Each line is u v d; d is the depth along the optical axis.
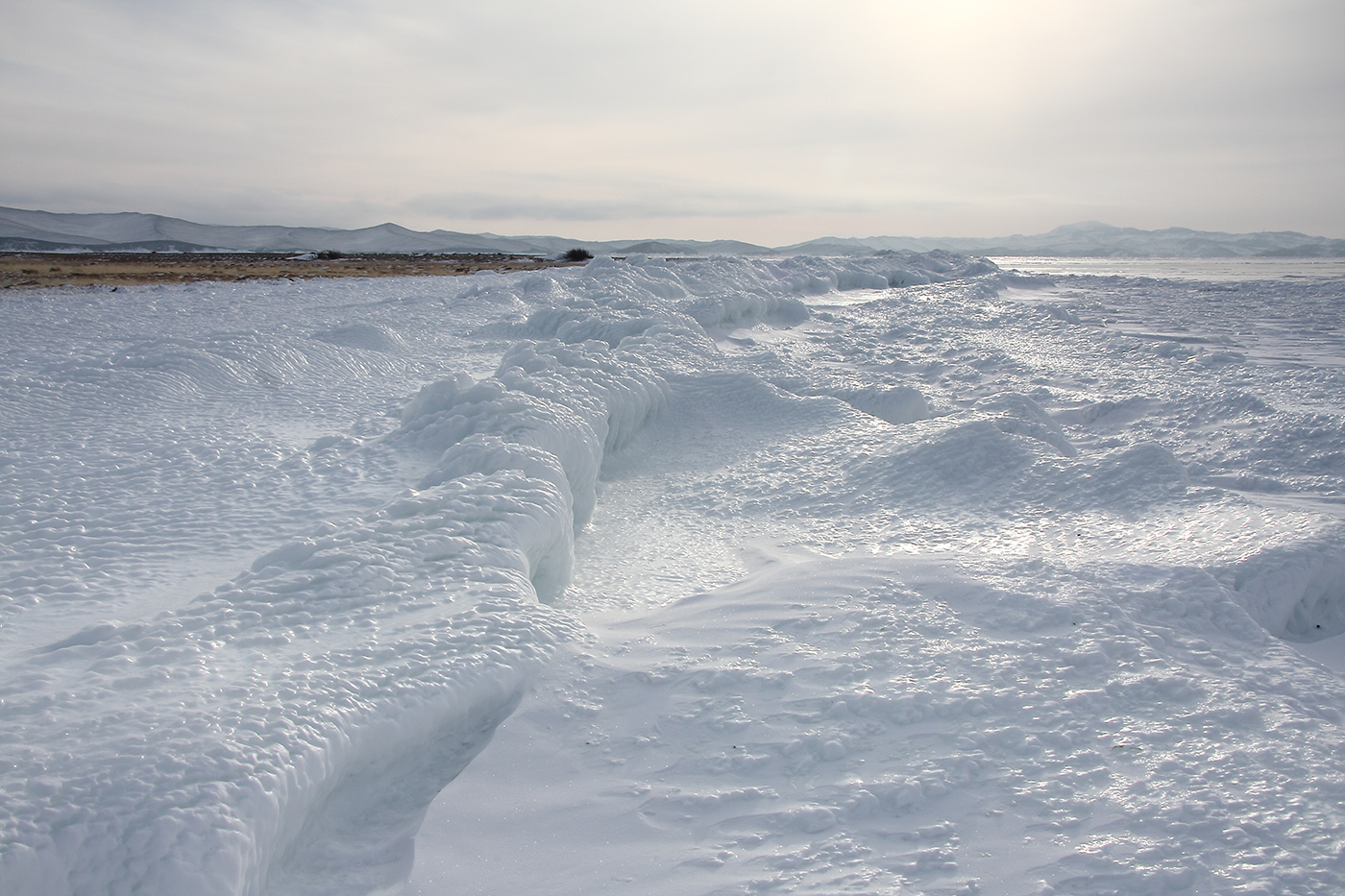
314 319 18.56
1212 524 5.87
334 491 5.91
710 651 3.90
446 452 6.29
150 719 2.82
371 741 3.00
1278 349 18.16
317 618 3.78
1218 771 2.91
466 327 17.41
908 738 3.17
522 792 2.97
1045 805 2.77
